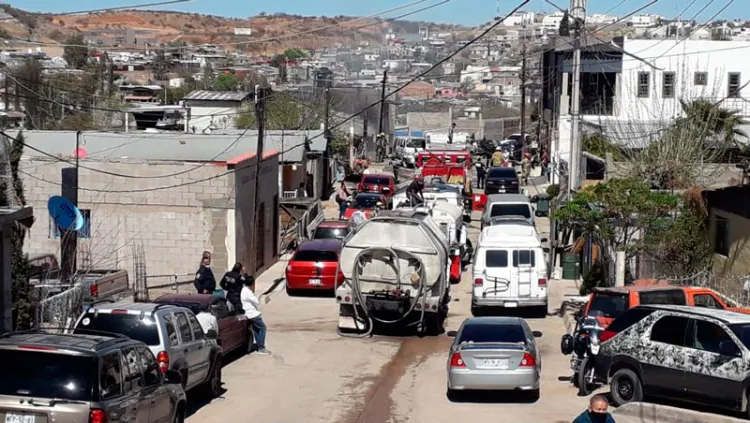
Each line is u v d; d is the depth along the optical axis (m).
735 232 27.23
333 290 34.66
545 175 72.69
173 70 135.00
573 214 28.05
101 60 109.81
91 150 47.38
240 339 24.50
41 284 25.12
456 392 20.25
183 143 48.50
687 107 45.59
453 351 19.44
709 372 16.17
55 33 156.75
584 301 31.05
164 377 14.77
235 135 49.59
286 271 34.56
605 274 31.42
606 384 18.72
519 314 31.05
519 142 94.69
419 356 25.02
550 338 27.14
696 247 29.17
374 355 25.09
